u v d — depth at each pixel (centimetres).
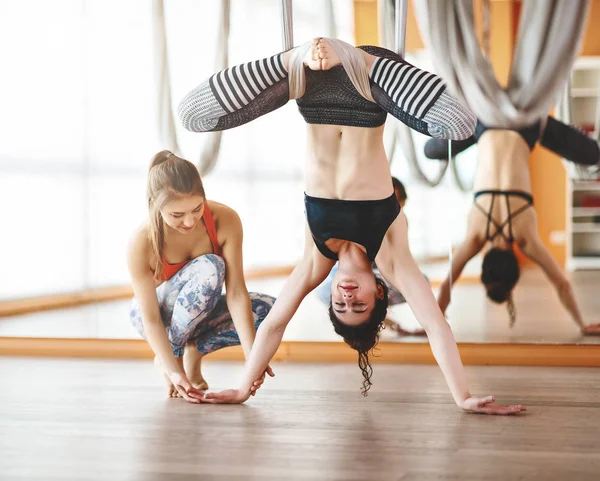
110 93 365
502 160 350
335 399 272
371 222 247
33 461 194
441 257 354
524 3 342
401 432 223
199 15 357
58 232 371
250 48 354
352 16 344
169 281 288
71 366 341
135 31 362
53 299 374
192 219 280
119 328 368
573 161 347
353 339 259
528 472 183
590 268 349
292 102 347
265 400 271
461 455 198
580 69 343
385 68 232
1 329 376
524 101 345
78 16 365
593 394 279
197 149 357
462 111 225
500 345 348
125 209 366
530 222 350
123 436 220
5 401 268
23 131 372
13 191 374
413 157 353
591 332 348
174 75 360
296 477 180
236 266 291
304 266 261
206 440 215
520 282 353
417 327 349
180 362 294
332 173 248
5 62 371
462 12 344
